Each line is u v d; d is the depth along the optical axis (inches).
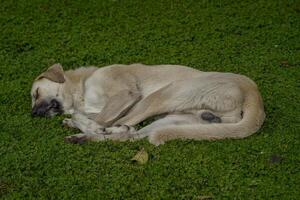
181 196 239.0
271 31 420.2
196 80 303.9
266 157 269.7
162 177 252.2
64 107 325.7
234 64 374.0
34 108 321.1
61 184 248.5
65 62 380.8
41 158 268.5
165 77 318.0
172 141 279.7
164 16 441.7
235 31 420.8
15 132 296.0
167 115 303.0
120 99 307.6
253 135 286.8
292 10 449.7
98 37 413.1
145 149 272.8
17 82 355.9
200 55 386.0
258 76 356.8
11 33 420.5
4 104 330.6
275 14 443.8
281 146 278.1
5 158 268.5
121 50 393.7
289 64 376.5
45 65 377.1
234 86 294.0
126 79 317.1
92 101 317.7
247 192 242.7
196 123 295.6
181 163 261.9
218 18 438.3
